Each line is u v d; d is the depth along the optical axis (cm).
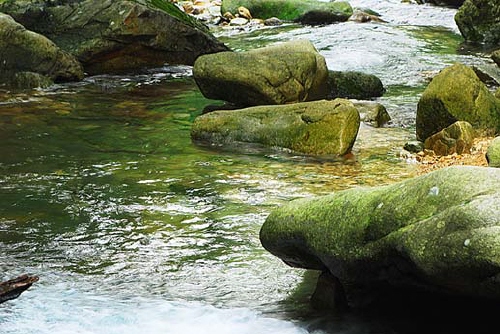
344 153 1173
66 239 857
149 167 1112
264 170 1098
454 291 585
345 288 702
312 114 1193
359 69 1834
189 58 1886
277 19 2527
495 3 2156
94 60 1788
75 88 1638
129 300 710
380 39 2189
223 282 752
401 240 570
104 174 1079
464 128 1152
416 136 1248
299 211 655
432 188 575
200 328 657
